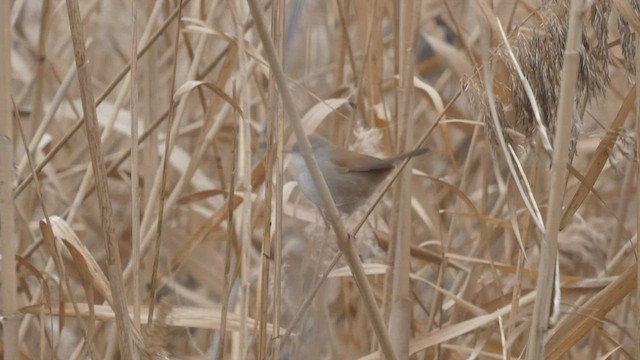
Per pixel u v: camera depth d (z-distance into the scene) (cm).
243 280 483
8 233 467
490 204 739
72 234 455
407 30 495
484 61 407
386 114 596
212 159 830
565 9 421
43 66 704
